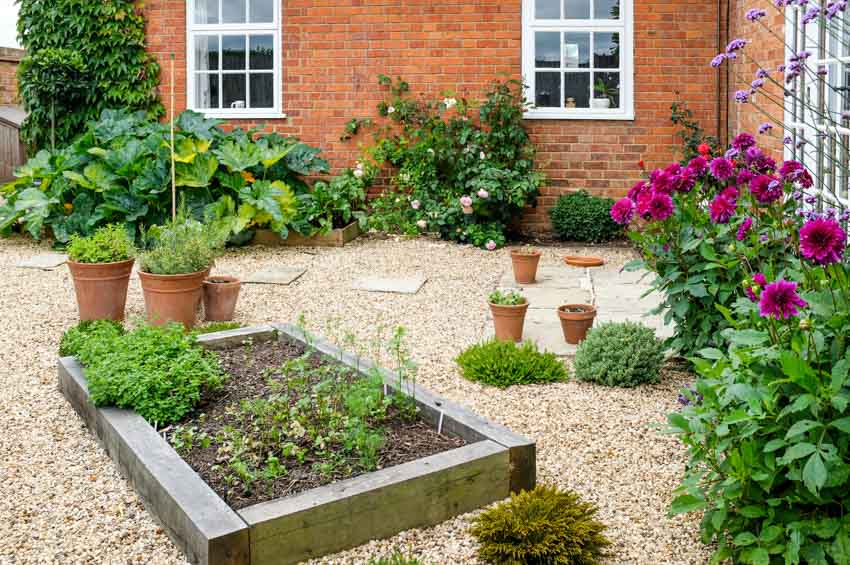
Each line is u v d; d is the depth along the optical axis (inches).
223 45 424.8
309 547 115.4
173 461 130.6
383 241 389.7
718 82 394.0
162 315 231.1
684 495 112.6
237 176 366.0
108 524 126.6
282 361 185.5
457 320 251.0
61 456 151.3
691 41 395.2
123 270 240.1
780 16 304.8
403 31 410.3
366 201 419.8
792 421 104.4
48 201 360.8
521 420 167.3
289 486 126.7
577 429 162.4
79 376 172.1
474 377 191.5
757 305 115.6
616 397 179.6
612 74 407.2
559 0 404.5
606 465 146.0
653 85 398.9
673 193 181.8
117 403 153.5
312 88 418.9
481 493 130.7
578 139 405.1
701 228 180.2
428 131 410.3
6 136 613.9
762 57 333.1
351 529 119.0
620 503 132.3
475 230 381.7
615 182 406.0
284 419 148.9
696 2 393.1
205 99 428.1
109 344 175.2
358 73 415.2
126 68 420.8
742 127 370.0
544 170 408.2
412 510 124.3
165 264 230.8
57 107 421.7
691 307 186.9
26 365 204.8
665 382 189.2
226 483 127.6
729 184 175.6
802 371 98.1
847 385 101.6
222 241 262.4
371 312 261.0
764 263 169.9
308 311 262.1
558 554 111.9
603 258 353.4
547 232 412.2
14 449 154.6
